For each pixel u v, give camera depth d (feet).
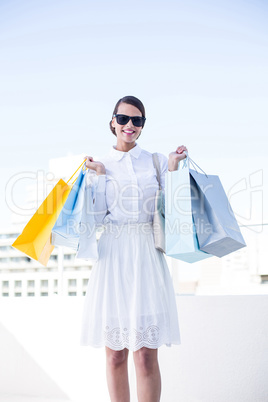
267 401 9.92
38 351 11.71
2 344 12.01
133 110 8.33
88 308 7.98
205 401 10.23
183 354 10.48
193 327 10.50
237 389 10.11
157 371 7.68
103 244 8.04
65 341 11.51
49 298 11.78
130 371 10.64
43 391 11.53
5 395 11.71
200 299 10.53
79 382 11.28
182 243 7.67
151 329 7.49
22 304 11.98
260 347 10.11
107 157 8.52
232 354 10.23
